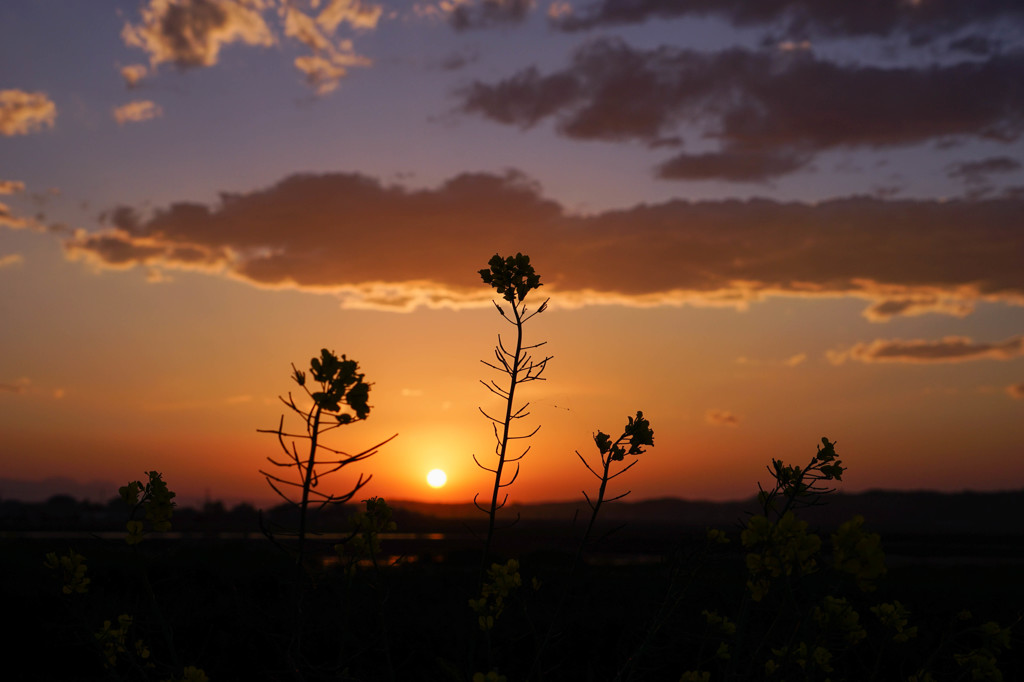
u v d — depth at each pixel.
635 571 15.15
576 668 6.26
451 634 7.50
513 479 2.93
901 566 26.31
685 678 3.35
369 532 2.81
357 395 1.98
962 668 3.67
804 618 2.42
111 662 3.38
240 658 6.57
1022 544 72.19
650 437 2.75
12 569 14.89
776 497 3.07
